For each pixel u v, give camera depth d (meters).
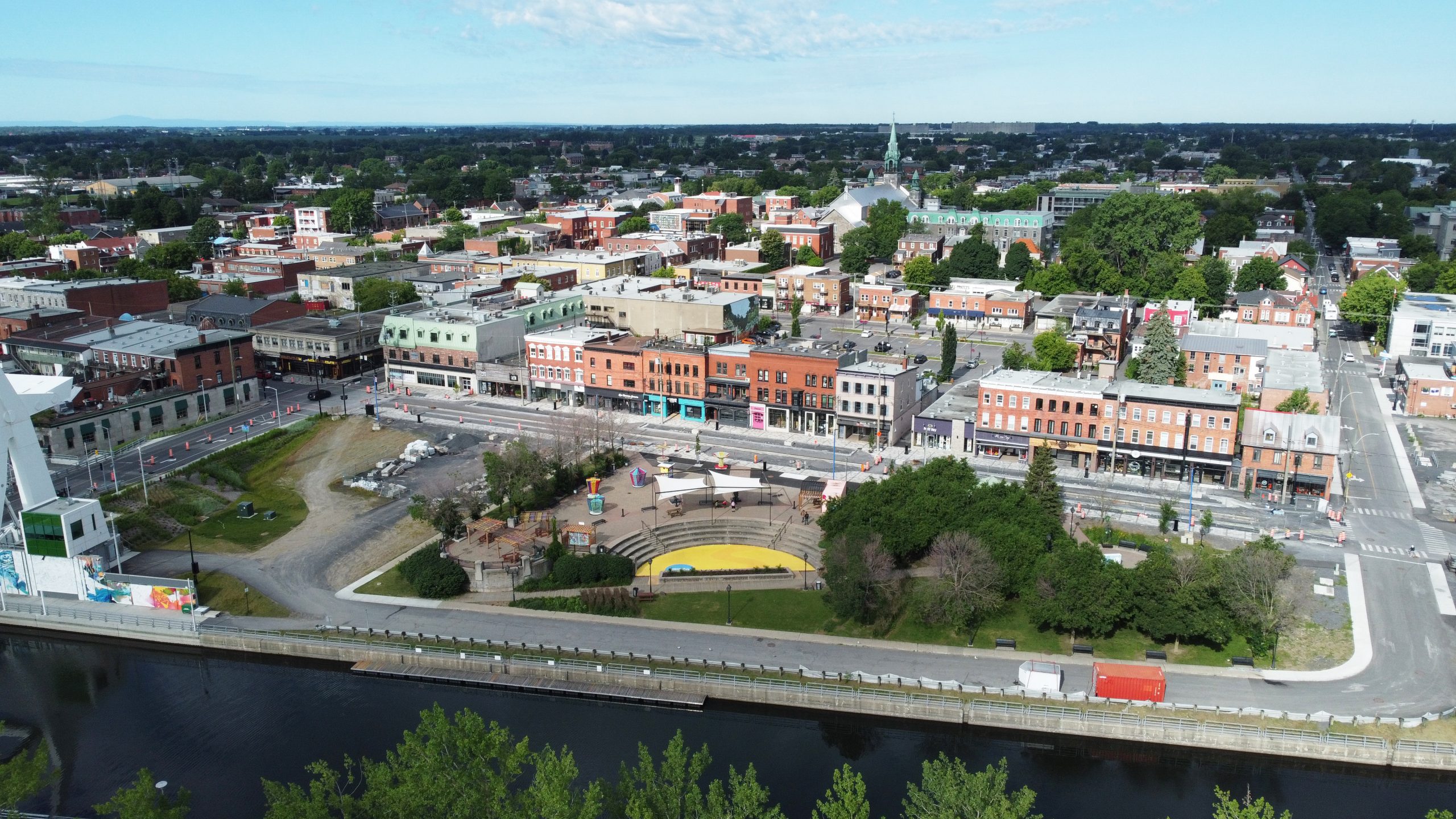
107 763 86.12
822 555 116.19
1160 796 81.88
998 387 148.88
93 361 180.38
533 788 63.84
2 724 85.12
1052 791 82.44
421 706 94.56
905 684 92.62
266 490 144.75
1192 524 124.06
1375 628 100.81
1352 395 183.62
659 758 85.50
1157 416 139.25
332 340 199.50
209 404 174.75
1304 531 123.62
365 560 121.69
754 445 159.50
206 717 93.12
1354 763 83.12
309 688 98.19
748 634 102.94
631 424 171.88
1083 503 132.62
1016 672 95.12
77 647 107.94
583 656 98.56
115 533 119.19
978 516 110.75
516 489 127.75
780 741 89.44
